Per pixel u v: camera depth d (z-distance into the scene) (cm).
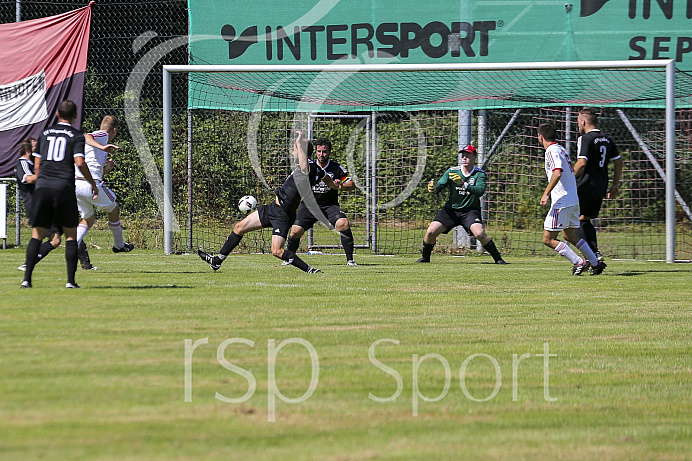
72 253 2834
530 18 5431
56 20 5134
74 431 1198
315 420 1289
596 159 3844
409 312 2486
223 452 1120
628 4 5359
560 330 2211
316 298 2778
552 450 1171
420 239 6047
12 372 1550
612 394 1518
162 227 5966
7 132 5141
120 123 6631
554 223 3706
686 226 5912
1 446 1125
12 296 2641
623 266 4409
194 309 2430
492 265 4388
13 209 6003
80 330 2017
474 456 1136
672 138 4491
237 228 3688
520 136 6056
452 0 5472
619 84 5375
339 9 5519
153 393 1416
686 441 1226
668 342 2053
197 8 5547
